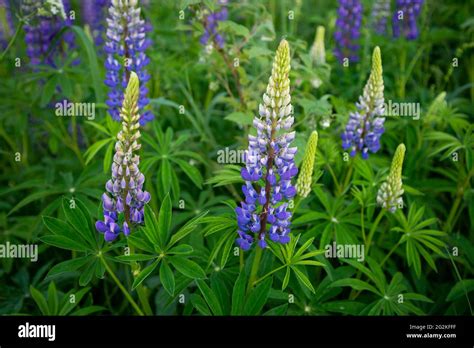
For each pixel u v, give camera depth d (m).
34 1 0.94
